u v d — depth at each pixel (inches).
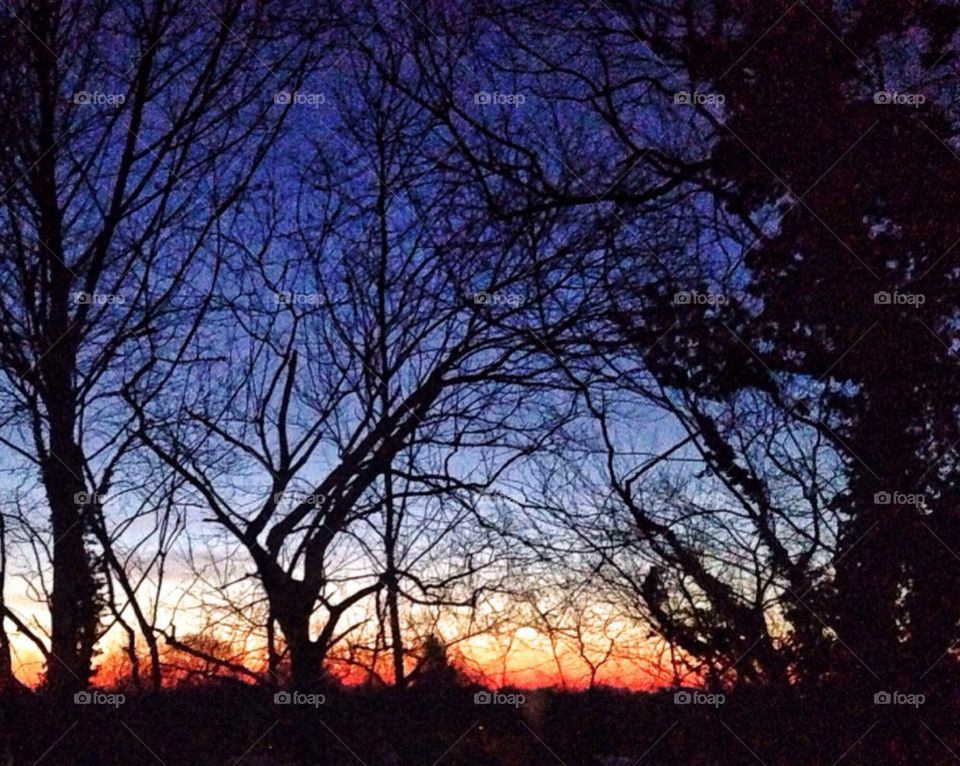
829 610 326.6
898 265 343.3
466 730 353.1
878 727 316.2
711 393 357.1
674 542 343.0
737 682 331.6
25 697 366.3
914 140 350.6
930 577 321.4
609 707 344.2
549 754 343.3
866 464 332.8
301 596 370.6
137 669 369.7
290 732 358.0
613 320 384.2
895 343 337.4
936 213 342.0
